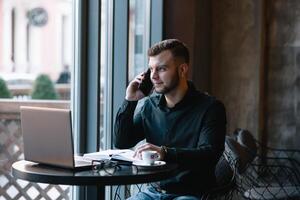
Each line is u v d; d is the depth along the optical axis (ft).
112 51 12.63
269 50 15.71
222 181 10.12
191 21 14.61
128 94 9.63
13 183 12.34
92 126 11.87
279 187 12.86
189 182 9.07
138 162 8.32
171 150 8.54
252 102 15.39
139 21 13.55
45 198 12.57
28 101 12.39
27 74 12.85
